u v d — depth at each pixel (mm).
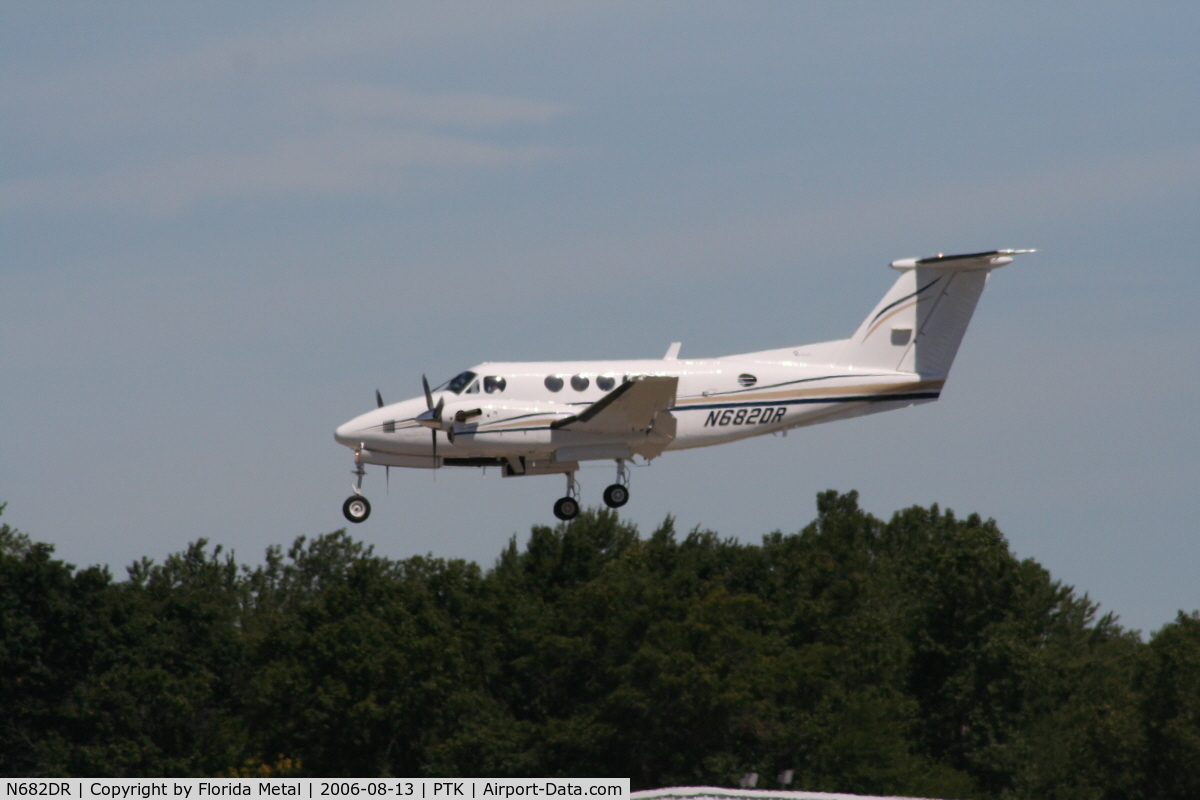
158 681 112062
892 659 141750
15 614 116438
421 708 120312
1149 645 131125
